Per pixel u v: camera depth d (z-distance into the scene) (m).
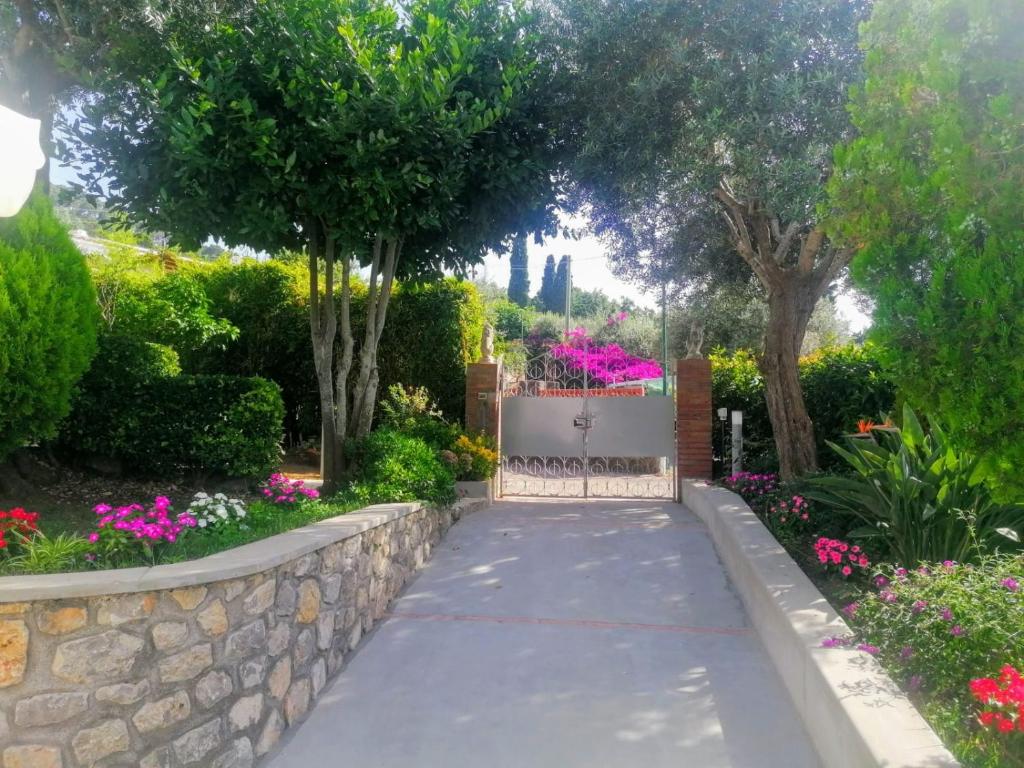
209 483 8.00
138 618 3.41
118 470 7.95
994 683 3.14
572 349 11.99
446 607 6.22
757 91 7.39
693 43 7.97
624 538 8.22
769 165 7.50
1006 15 3.35
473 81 7.92
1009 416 3.22
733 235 9.87
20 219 5.70
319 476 11.46
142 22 7.61
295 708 4.40
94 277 11.98
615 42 8.22
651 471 14.76
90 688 3.26
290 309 13.65
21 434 5.65
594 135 8.23
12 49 8.07
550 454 11.34
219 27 7.32
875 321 3.77
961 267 3.41
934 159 3.71
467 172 8.02
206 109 6.47
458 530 8.67
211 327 12.13
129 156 7.25
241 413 7.85
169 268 15.55
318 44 6.89
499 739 4.16
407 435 9.48
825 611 4.65
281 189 7.27
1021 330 3.15
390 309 13.20
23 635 3.17
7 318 5.32
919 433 6.19
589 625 5.80
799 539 7.01
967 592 3.92
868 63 4.22
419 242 9.20
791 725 4.20
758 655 5.18
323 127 6.79
